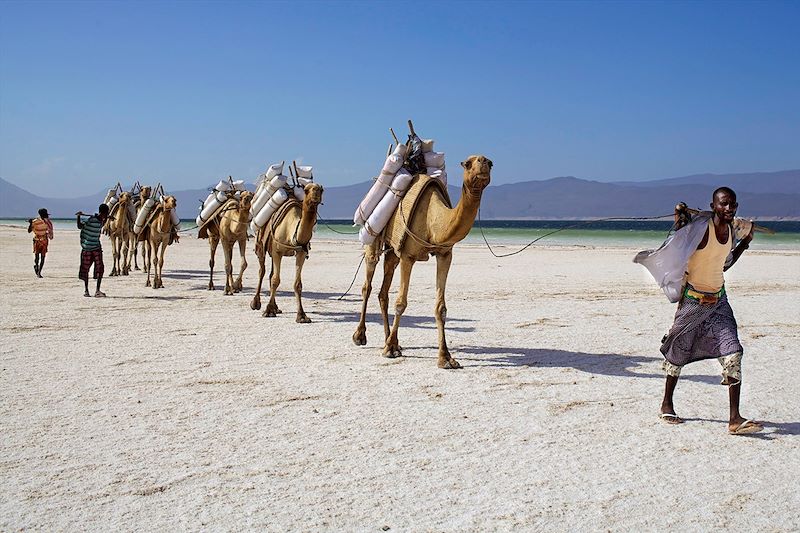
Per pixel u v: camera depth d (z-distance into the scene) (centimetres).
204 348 1141
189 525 505
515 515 523
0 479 588
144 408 793
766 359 1061
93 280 2288
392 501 547
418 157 1109
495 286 2127
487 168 907
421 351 1129
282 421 748
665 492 566
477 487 574
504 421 749
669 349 738
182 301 1747
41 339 1212
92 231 1802
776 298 1819
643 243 5562
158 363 1025
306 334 1283
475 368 1005
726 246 702
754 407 803
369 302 1759
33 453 649
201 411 783
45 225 2347
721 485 580
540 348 1152
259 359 1059
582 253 3944
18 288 2020
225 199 1914
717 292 720
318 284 2192
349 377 948
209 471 607
